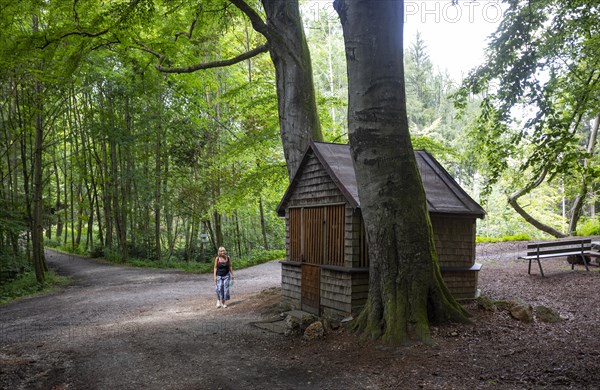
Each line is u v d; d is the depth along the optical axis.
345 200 8.18
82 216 34.88
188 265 24.55
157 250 27.11
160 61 13.16
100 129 25.41
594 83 6.60
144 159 26.95
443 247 8.86
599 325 7.00
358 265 8.05
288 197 10.21
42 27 18.05
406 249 6.84
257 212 30.14
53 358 6.88
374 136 6.91
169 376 5.87
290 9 11.35
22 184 29.73
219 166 17.22
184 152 24.19
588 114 7.13
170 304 12.74
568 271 11.96
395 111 6.92
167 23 14.76
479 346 6.11
